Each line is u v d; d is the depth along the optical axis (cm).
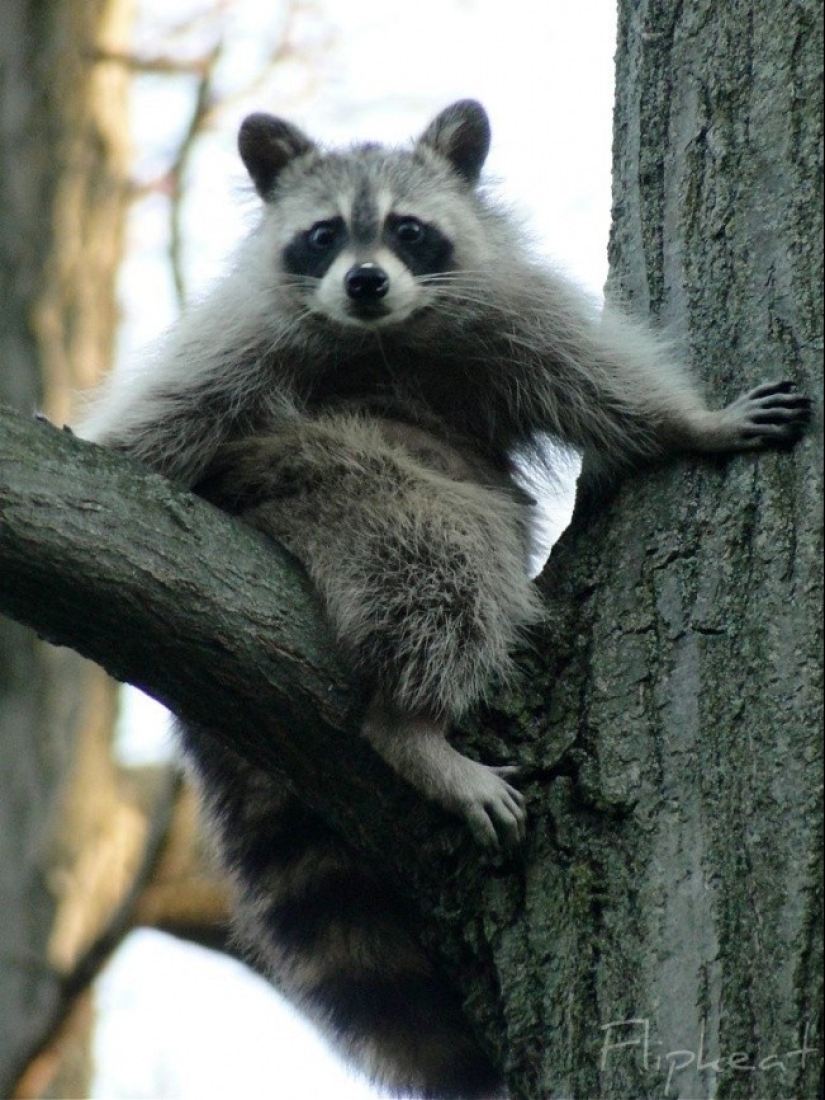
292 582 684
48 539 628
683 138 764
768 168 724
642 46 796
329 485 790
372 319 857
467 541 767
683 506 695
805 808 587
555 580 728
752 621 635
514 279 877
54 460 643
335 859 768
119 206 1659
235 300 904
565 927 619
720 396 717
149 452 845
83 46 1641
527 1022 611
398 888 692
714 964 577
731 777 607
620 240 798
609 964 602
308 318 875
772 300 705
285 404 855
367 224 907
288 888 773
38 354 1569
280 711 670
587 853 628
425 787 672
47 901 1423
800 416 675
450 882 663
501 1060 637
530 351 860
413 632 724
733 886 588
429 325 874
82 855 1455
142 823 1510
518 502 863
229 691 662
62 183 1612
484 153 1002
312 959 770
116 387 908
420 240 916
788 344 694
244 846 792
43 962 1395
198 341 880
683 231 756
